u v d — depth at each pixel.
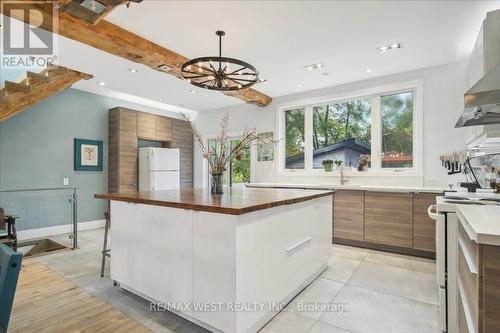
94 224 5.38
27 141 4.57
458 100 3.79
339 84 4.76
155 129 6.07
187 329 1.93
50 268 3.13
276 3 2.45
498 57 2.10
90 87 5.09
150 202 2.16
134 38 3.00
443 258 1.91
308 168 5.26
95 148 5.42
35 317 2.09
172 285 2.07
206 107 6.51
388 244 3.71
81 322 2.03
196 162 6.97
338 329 1.94
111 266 2.62
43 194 4.74
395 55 3.57
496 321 1.00
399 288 2.60
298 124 5.46
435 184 3.95
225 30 2.93
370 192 3.87
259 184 5.09
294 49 3.38
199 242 1.89
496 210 1.57
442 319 1.90
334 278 2.84
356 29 2.90
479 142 2.64
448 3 2.44
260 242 1.92
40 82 3.78
